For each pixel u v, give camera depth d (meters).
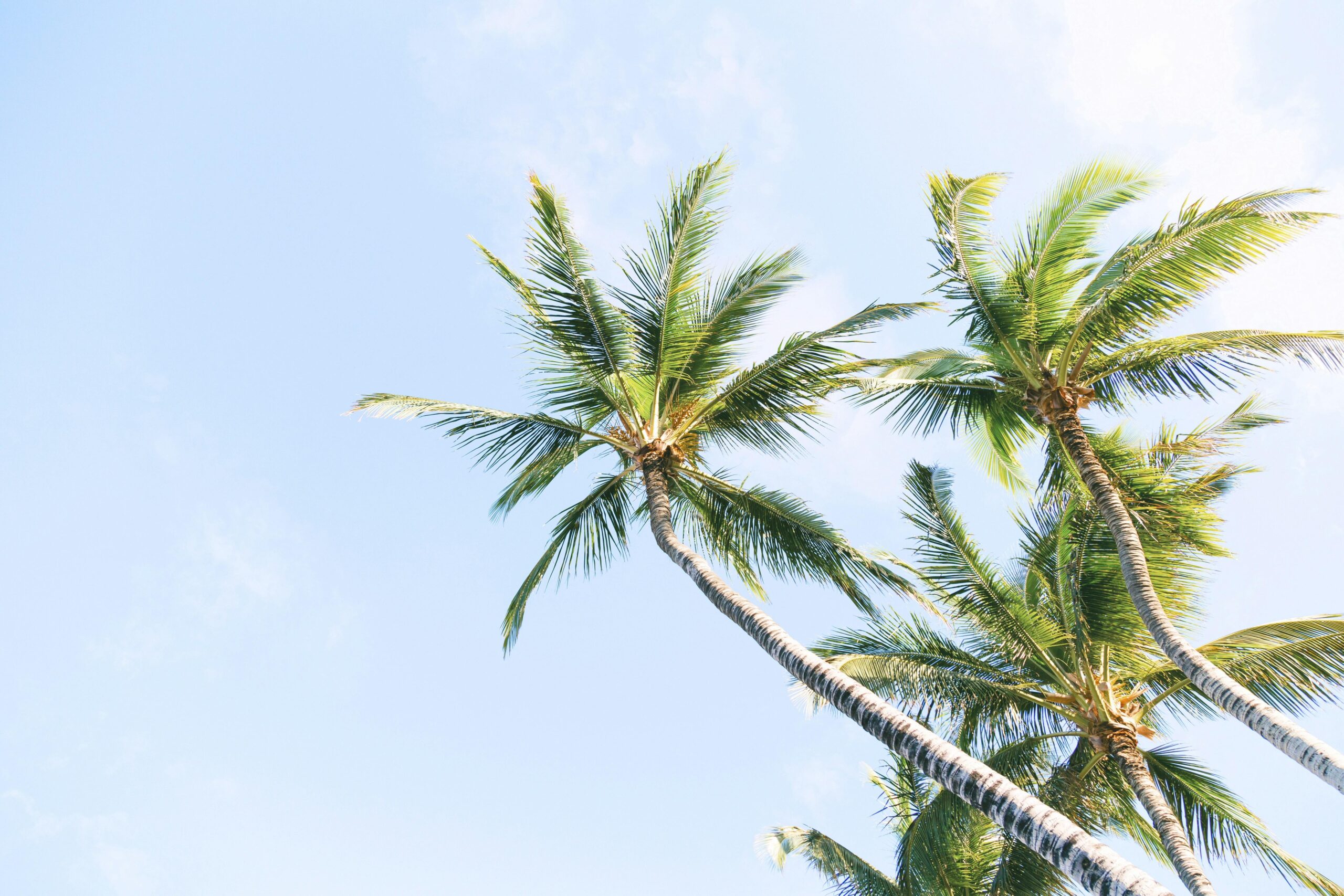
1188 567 12.30
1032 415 12.52
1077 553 12.13
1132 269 11.20
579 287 11.18
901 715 7.45
